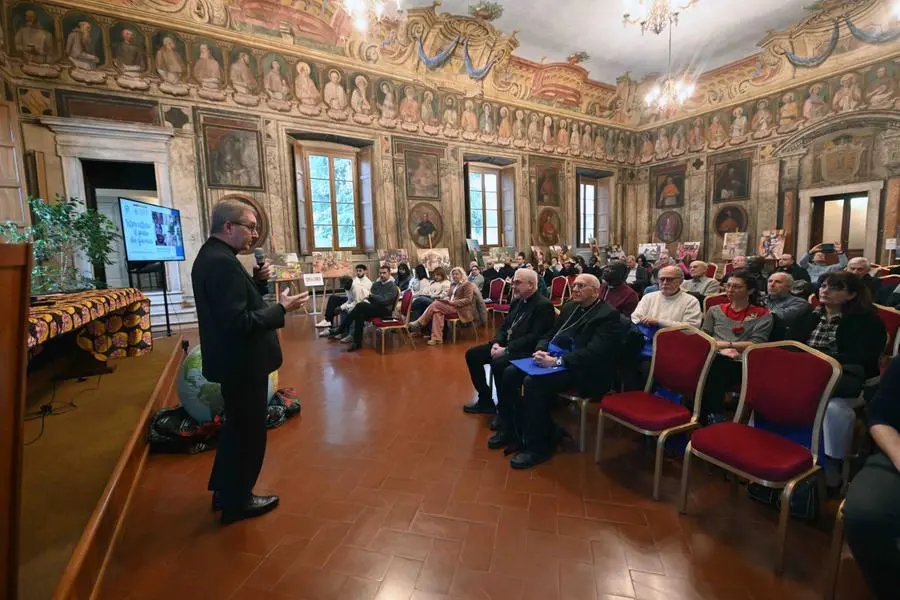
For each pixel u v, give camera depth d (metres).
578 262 11.66
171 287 8.38
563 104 13.58
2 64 6.68
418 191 11.20
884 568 1.48
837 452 2.28
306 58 9.40
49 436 2.67
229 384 2.11
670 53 12.20
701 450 2.15
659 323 3.66
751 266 5.46
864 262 4.66
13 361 0.88
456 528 2.19
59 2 7.12
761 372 2.28
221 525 2.24
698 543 2.04
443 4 9.80
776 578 1.81
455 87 11.46
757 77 12.27
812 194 11.57
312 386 4.53
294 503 2.43
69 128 7.29
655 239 15.13
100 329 4.19
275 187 9.26
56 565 1.57
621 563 1.92
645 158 15.19
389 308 6.29
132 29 7.70
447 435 3.30
